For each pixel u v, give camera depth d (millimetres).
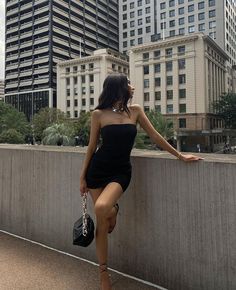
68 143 41281
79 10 108375
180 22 98875
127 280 2910
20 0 105688
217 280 2457
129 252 3012
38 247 3684
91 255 3305
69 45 104875
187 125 73438
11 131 58875
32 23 103250
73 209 3455
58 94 96688
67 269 3102
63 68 95625
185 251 2627
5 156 4246
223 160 2461
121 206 3043
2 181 4301
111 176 2430
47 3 99938
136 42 110188
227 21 97062
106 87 2479
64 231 3551
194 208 2555
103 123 2438
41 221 3795
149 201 2838
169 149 2598
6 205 4238
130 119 2484
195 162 2529
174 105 75312
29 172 3930
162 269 2781
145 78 79250
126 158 2453
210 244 2482
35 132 63438
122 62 95062
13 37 108062
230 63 100625
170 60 75562
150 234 2850
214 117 76750
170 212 2705
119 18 114625
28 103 103500
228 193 2369
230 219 2367
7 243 3811
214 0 93188
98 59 89625
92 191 2525
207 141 70938
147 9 106688
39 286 2779
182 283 2656
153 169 2793
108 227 2434
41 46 101625
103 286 2484
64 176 3531
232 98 70188
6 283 2836
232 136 62781
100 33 116000
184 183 2604
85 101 92000
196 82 72750
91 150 2557
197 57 72562
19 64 106375
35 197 3861
